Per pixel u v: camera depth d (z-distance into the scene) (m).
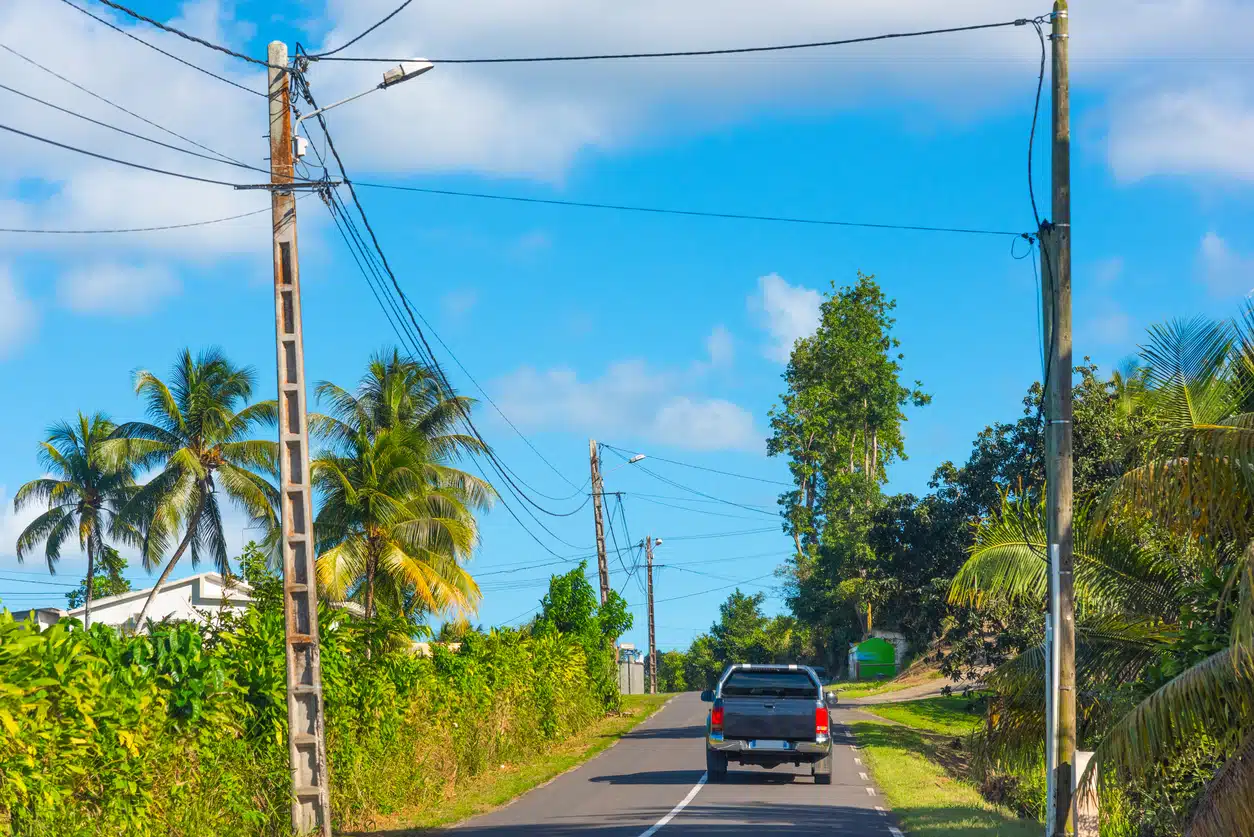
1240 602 11.16
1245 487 12.91
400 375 37.94
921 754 31.66
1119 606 17.59
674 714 47.28
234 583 17.75
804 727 23.55
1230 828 11.60
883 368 75.62
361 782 18.02
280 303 15.74
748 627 104.50
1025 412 35.84
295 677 15.41
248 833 14.54
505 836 16.81
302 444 15.67
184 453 43.66
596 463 46.53
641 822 17.95
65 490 52.34
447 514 37.44
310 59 16.25
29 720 10.34
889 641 76.25
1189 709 11.83
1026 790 23.20
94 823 11.26
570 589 43.59
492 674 27.45
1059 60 15.54
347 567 34.97
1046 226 15.45
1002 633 32.84
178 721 13.37
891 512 37.69
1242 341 14.45
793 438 78.62
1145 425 22.42
